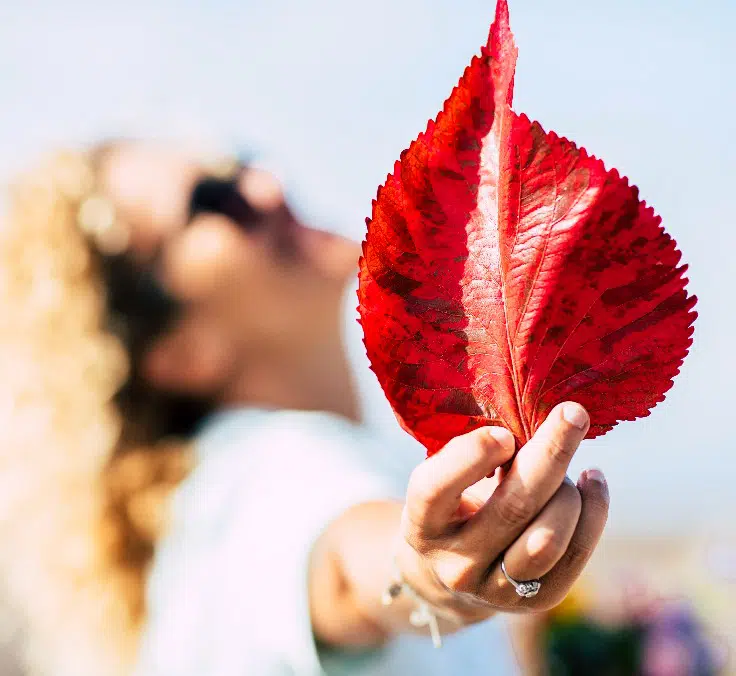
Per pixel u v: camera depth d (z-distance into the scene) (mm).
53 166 1326
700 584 1754
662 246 477
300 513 908
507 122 474
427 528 520
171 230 1228
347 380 1307
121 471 1205
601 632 1540
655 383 486
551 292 485
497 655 1192
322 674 907
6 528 1314
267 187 1255
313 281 1258
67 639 1294
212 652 958
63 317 1271
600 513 525
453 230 487
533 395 495
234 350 1241
